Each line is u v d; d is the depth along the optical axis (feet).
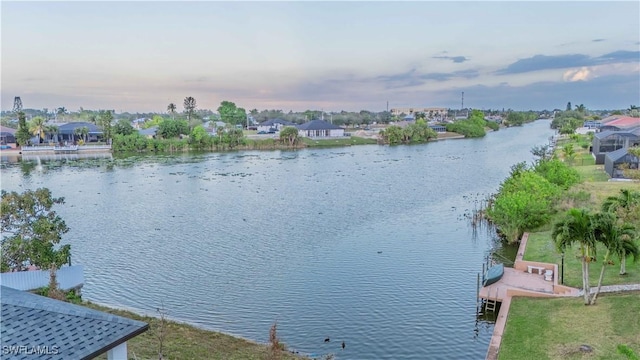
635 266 114.52
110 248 154.30
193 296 115.85
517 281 114.93
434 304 110.32
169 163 379.55
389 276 127.65
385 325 100.73
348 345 92.84
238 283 123.75
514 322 93.35
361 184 268.82
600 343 80.74
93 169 344.69
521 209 152.35
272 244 157.17
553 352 80.18
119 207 215.10
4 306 48.19
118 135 485.97
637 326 84.12
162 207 214.90
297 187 262.06
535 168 216.95
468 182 269.44
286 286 121.49
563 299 100.83
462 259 140.77
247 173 318.86
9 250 107.55
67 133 523.70
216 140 495.41
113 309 105.70
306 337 96.12
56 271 108.06
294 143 513.04
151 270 133.90
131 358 78.69
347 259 141.69
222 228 177.37
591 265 118.93
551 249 134.92
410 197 230.07
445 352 90.07
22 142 478.18
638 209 120.26
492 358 81.30
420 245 154.61
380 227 177.27
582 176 244.22
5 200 111.55
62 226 117.19
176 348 85.40
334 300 112.98
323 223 183.42
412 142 557.33
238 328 99.81
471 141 569.64
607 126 436.76
